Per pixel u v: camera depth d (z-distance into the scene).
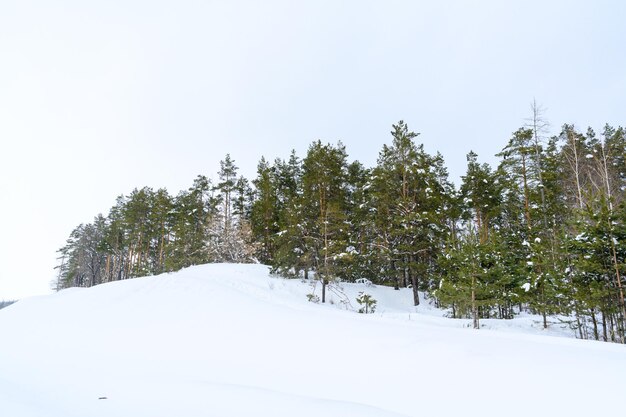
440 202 29.72
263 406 7.12
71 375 9.84
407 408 7.12
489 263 19.53
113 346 13.61
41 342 14.55
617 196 25.39
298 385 8.79
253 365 10.61
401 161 29.56
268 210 37.09
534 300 21.61
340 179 30.95
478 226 32.97
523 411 6.59
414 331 13.54
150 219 48.97
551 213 27.80
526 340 11.97
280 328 14.64
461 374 8.68
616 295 16.78
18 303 23.25
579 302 18.38
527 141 28.53
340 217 26.56
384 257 28.44
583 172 29.55
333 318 16.59
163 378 9.42
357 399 7.75
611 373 8.12
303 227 28.09
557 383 7.70
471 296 18.67
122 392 8.09
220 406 7.12
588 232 17.19
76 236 70.88
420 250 27.11
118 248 56.47
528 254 25.47
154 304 19.81
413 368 9.38
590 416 6.22
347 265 28.05
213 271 29.98
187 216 46.44
